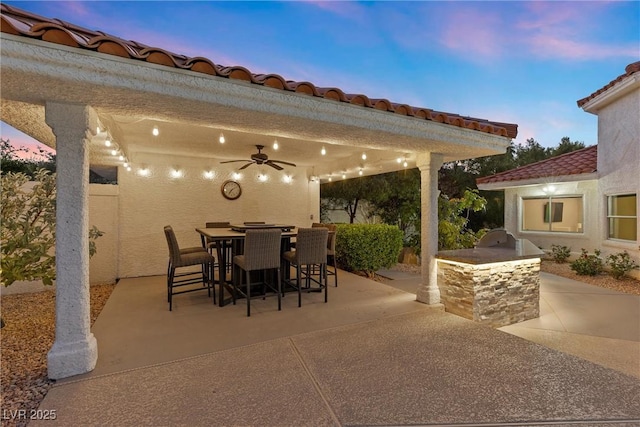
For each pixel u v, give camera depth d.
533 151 16.30
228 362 2.86
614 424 2.06
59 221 2.53
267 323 3.82
